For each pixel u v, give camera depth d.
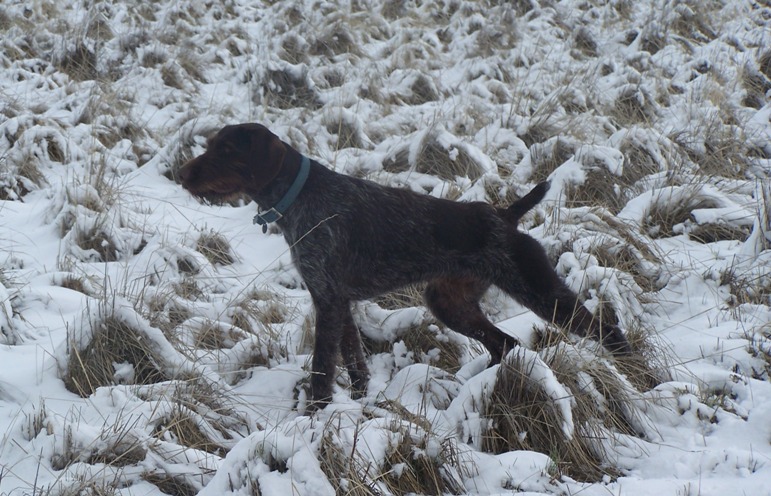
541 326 5.36
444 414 4.43
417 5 12.80
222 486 3.48
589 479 4.13
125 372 4.57
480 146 8.12
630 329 5.30
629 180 7.53
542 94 9.62
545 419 4.29
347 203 4.88
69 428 3.78
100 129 8.07
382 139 8.48
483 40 11.05
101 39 10.07
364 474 3.66
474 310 5.16
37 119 7.87
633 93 9.38
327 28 10.52
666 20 11.63
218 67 10.07
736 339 5.23
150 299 5.30
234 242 6.74
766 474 3.89
